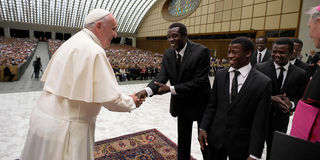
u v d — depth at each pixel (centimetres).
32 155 137
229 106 155
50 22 3588
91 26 145
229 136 153
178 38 184
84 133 137
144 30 3644
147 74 1170
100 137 338
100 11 145
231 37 1758
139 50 3484
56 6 3153
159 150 295
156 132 364
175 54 205
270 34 1389
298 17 1192
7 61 1065
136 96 180
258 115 140
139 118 446
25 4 3036
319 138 98
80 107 134
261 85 141
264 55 297
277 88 196
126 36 3909
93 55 130
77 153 132
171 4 2792
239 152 150
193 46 197
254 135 139
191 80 198
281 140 91
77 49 132
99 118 432
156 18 3144
